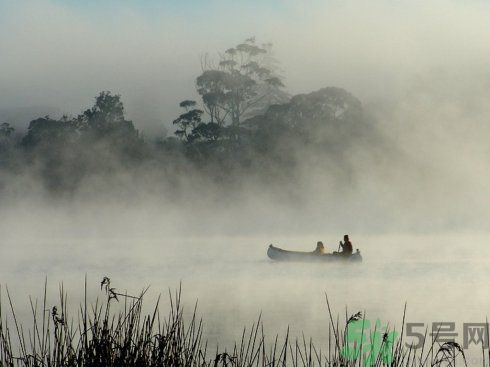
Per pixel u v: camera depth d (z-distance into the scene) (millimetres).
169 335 11766
